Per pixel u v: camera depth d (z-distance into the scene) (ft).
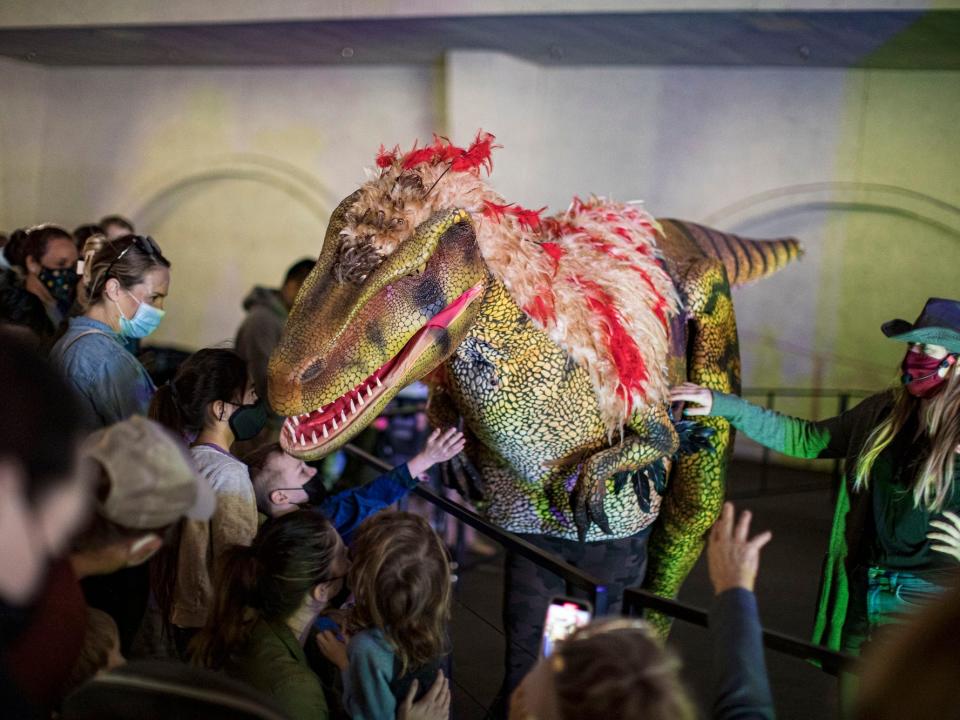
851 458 8.55
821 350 24.77
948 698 3.54
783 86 23.24
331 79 27.53
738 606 5.43
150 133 30.19
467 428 10.20
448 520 17.58
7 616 4.25
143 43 25.04
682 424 10.02
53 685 4.62
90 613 5.71
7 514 3.84
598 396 8.87
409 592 6.68
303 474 9.09
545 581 9.91
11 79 30.04
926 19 16.80
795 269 24.81
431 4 19.04
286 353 7.68
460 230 8.04
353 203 8.11
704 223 24.25
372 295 7.67
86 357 9.12
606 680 4.54
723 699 5.10
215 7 21.22
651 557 11.12
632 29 19.39
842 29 18.21
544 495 9.68
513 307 8.55
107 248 9.64
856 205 23.44
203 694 4.51
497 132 23.63
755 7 16.90
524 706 4.99
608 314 8.93
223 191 30.42
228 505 7.82
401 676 6.81
